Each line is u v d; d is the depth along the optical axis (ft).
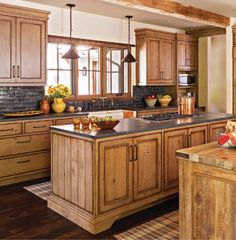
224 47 23.58
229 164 6.15
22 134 14.43
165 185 11.67
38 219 10.42
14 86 16.15
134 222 10.24
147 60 20.63
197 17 17.75
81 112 17.35
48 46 17.62
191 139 12.53
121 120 12.91
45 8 16.99
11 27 14.69
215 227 6.60
